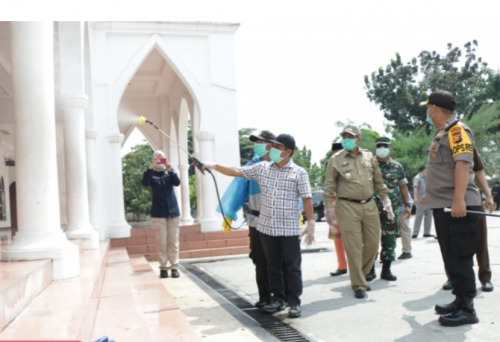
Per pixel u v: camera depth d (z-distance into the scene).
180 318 4.10
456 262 4.14
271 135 5.04
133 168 33.91
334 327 4.29
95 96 11.36
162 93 17.45
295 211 4.78
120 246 10.84
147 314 4.29
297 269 4.77
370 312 4.75
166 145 17.84
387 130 39.41
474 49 39.41
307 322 4.50
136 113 17.69
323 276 7.02
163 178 7.46
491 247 8.82
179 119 16.27
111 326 3.66
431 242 10.49
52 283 4.33
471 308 4.15
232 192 5.37
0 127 13.38
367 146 36.03
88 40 9.95
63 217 15.88
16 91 4.52
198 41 12.22
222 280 7.18
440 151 4.27
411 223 17.56
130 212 33.62
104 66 11.49
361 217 5.59
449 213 4.19
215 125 12.14
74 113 7.46
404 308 4.82
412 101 38.22
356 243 5.51
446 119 4.31
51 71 4.66
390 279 6.29
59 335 2.65
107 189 11.18
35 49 4.52
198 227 11.77
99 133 11.31
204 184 11.80
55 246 4.48
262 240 4.90
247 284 6.72
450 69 39.34
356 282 5.45
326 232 16.00
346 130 5.62
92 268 5.26
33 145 4.52
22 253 4.37
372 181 5.74
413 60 40.09
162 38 11.95
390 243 6.31
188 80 12.07
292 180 4.78
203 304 5.44
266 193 4.80
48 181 4.58
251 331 4.25
